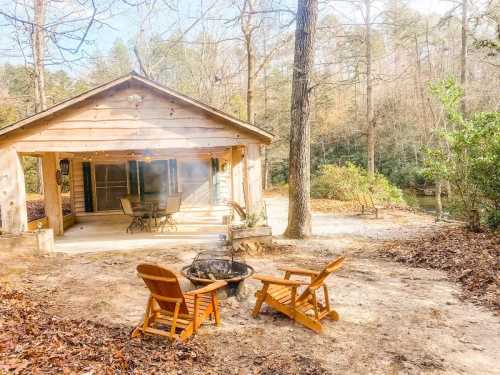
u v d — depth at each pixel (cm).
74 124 933
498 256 716
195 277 548
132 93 948
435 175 1025
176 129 966
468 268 677
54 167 1142
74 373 324
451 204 1042
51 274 706
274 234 1100
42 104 1845
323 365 376
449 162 1012
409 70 2642
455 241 870
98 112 941
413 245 892
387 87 2931
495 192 918
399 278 666
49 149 926
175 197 1192
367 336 442
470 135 945
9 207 906
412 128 2703
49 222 1139
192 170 1459
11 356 343
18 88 2414
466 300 553
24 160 2423
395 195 1897
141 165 1428
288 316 496
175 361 376
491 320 482
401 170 2719
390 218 1400
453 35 2397
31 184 2462
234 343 424
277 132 2862
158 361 372
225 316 500
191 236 1100
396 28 1988
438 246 840
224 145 988
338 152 3155
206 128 977
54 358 349
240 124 972
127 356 376
